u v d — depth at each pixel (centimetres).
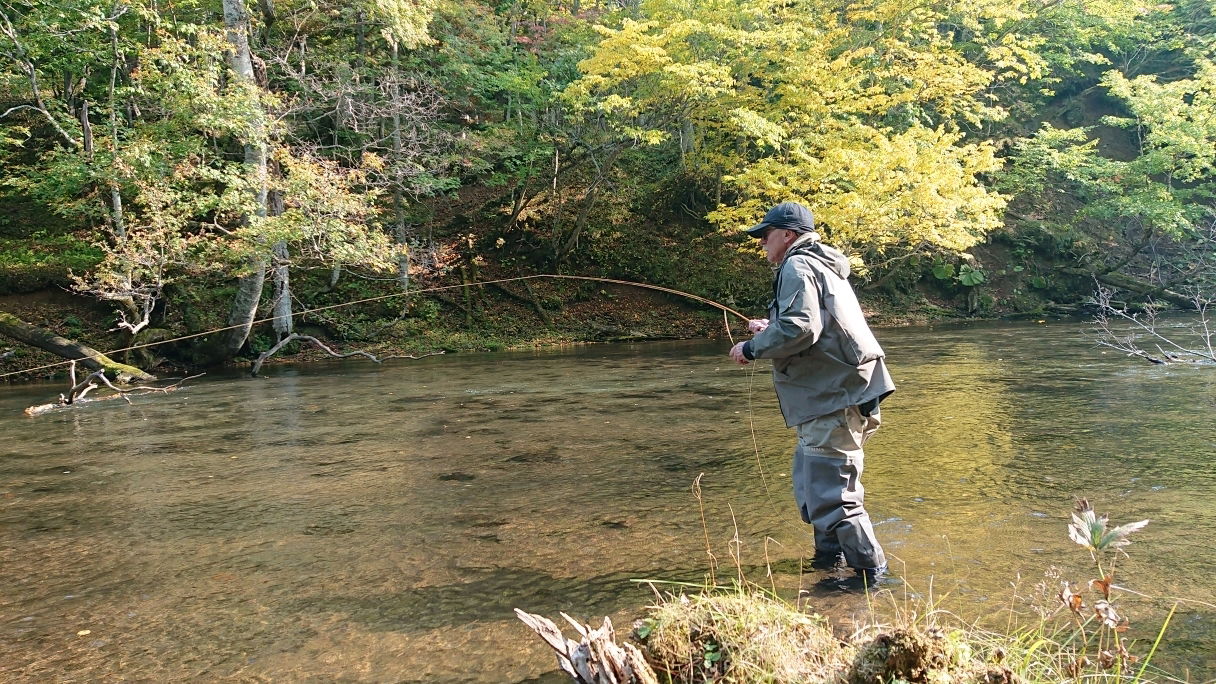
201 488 476
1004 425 589
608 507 398
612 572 301
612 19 1761
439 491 447
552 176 1925
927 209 1331
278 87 1455
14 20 1207
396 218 1633
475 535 358
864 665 164
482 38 1764
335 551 341
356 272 1719
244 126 1044
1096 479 419
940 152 1366
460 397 884
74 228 1659
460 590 288
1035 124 2525
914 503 380
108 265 1125
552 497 424
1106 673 185
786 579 282
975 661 167
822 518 295
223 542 361
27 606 287
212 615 273
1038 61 1833
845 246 1403
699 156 1881
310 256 1256
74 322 1431
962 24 1909
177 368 1334
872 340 295
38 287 1485
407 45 1372
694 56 1516
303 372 1249
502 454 550
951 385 830
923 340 1429
